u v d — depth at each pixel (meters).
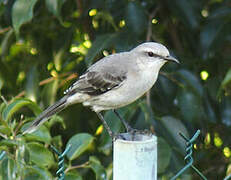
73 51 11.98
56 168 9.20
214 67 11.65
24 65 12.22
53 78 11.54
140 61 9.16
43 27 11.98
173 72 10.58
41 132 8.56
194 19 10.67
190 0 10.71
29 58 12.27
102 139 9.62
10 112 8.47
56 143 9.35
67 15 11.60
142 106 9.79
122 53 9.59
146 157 6.49
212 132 12.23
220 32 10.66
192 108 10.23
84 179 10.95
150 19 10.98
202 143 11.38
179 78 10.59
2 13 11.36
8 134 8.44
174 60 9.12
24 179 8.09
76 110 11.83
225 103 11.30
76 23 11.73
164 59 9.15
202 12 11.77
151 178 6.57
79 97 9.51
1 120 8.43
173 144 9.85
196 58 11.57
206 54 10.66
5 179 7.96
